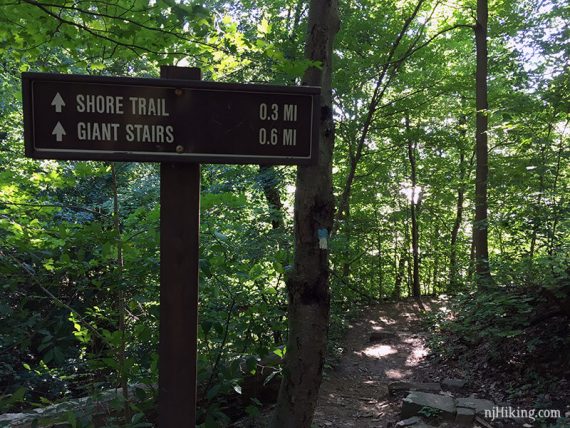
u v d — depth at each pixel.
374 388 6.02
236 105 2.01
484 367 5.87
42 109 1.87
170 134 1.96
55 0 2.58
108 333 2.57
